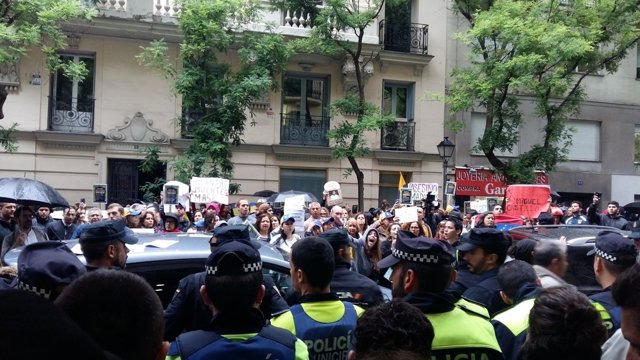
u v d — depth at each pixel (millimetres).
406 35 21891
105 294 1671
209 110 16969
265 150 20188
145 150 18359
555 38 16625
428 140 21953
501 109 19172
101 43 18766
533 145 21906
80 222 10633
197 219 12414
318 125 21047
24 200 7930
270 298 4215
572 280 6359
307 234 9438
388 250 8664
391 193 21891
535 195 12508
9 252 4840
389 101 22016
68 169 18391
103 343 1615
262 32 18281
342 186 20969
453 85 19609
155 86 19281
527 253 4902
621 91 25344
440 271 3037
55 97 18562
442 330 2914
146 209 10391
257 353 2613
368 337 2100
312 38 17906
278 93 20469
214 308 2793
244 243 2859
